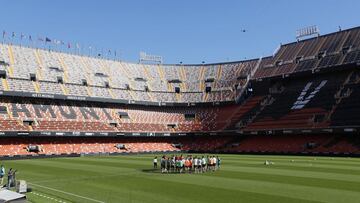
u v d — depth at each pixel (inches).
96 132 3467.0
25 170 1774.1
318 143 3097.9
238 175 1465.3
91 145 3474.4
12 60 3683.6
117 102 3912.4
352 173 1510.8
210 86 4471.0
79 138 3467.0
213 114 4197.8
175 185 1187.3
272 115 3614.7
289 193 1003.3
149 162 2288.4
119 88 4143.7
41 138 3257.9
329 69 3442.4
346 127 2891.2
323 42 3907.5
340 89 3348.9
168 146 3914.9
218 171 1635.1
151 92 4333.2
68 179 1385.3
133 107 4136.3
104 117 3774.6
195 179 1342.3
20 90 3353.8
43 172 1668.3
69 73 3941.9
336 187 1109.1
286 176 1414.9
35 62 3831.2
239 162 2214.6
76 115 3604.8
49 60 3971.5
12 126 3083.2
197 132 3944.4
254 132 3526.1
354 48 3489.2
